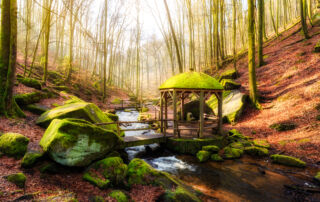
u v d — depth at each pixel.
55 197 4.11
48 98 13.79
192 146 9.81
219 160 8.59
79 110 9.76
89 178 5.37
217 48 26.20
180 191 5.17
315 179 6.38
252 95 15.43
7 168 4.93
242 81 19.94
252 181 6.67
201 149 9.78
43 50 26.80
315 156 7.77
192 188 6.07
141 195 5.05
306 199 5.42
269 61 21.27
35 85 13.48
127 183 5.58
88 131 6.12
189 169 7.83
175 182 5.57
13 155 5.54
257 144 9.97
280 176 6.95
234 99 16.53
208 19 26.89
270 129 11.60
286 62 18.84
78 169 5.84
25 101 10.86
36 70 21.31
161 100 12.11
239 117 14.82
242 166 8.04
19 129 7.78
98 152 6.34
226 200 5.45
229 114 15.19
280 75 17.59
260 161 8.46
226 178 6.95
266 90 16.69
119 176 5.57
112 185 5.37
